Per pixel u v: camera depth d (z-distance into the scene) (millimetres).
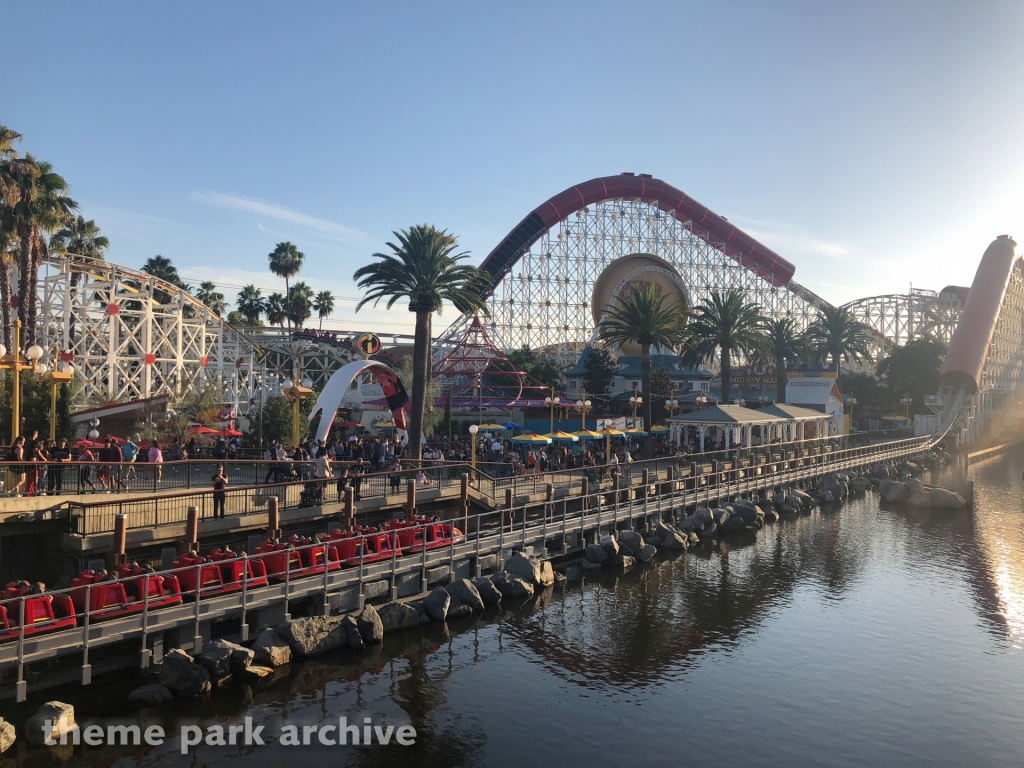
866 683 24141
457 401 82312
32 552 25641
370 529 31281
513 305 123938
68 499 25688
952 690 23656
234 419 62719
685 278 131000
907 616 31109
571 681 23938
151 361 75750
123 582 21281
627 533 41312
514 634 28109
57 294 72875
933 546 44594
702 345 78688
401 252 48438
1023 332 141250
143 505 26578
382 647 26062
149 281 76625
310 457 37594
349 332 118625
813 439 71000
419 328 48562
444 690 22906
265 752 18781
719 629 29188
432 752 19156
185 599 23125
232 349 93438
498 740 19875
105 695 20766
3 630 18766
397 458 40281
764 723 21219
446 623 28703
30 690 20078
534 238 125188
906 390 128250
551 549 40094
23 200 48000
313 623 24672
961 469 87312
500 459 50906
